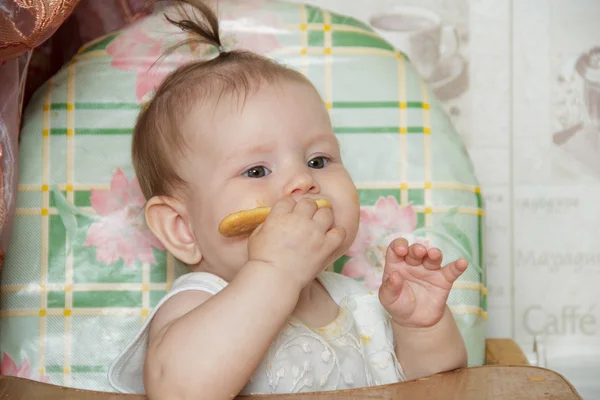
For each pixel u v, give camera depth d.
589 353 1.57
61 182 1.11
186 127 0.95
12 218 0.98
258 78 0.94
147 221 0.99
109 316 1.09
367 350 0.98
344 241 0.92
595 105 1.56
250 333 0.76
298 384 0.90
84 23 1.28
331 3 1.55
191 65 1.02
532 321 1.58
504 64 1.56
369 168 1.14
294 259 0.79
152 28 1.15
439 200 1.14
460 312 1.11
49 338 1.08
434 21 1.56
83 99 1.13
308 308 0.98
